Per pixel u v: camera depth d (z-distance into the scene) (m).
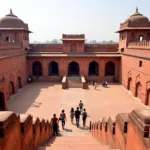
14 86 17.81
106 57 22.80
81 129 10.74
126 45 20.89
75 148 4.88
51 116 12.50
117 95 17.67
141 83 15.78
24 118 3.88
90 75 24.11
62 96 17.16
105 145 5.26
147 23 20.73
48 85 21.41
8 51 16.47
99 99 16.34
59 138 8.52
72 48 23.84
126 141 3.37
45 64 23.05
